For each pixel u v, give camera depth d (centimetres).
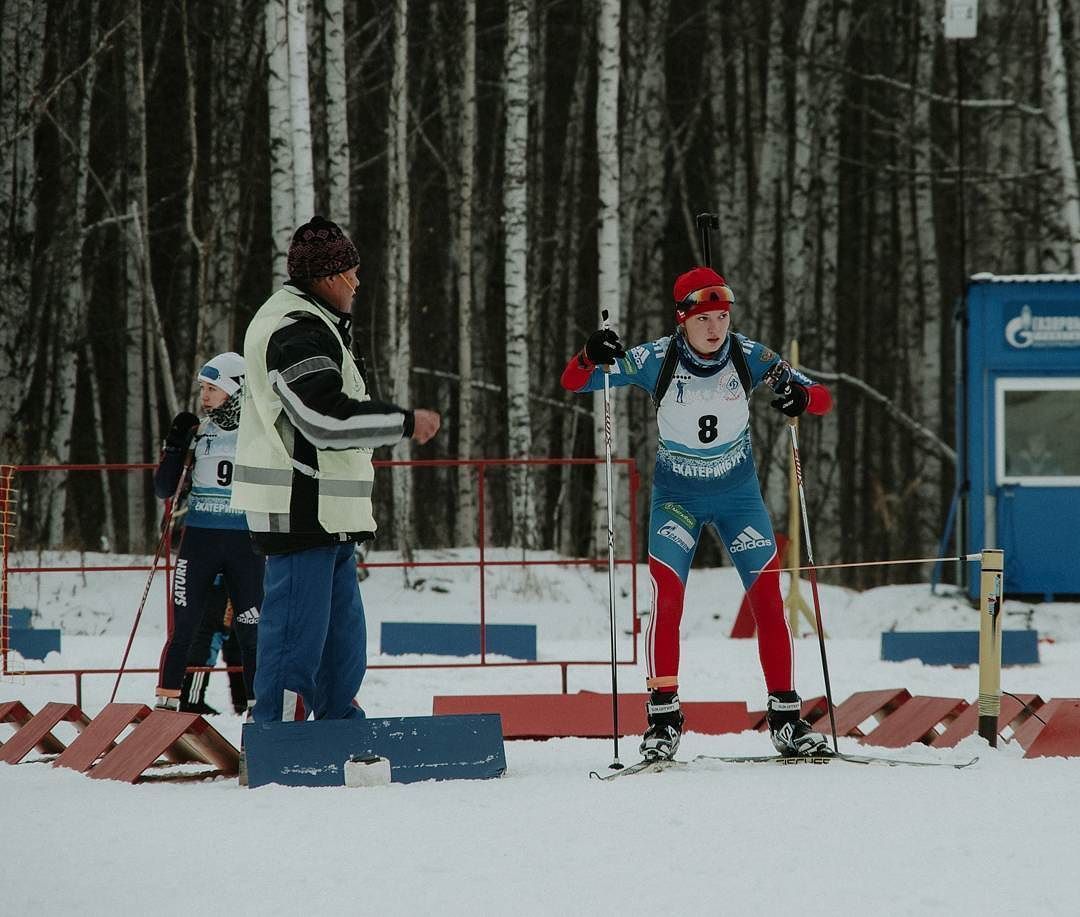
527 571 6203
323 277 1936
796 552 4916
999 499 5556
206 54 9269
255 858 1369
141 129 7612
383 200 9406
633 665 3750
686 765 1944
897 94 9850
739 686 3319
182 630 2638
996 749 2048
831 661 3919
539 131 9106
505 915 1157
